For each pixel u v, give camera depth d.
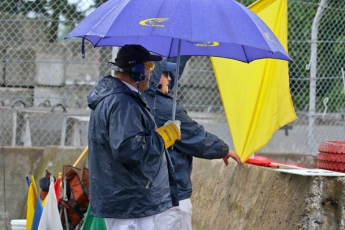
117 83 7.75
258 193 10.14
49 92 17.27
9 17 16.02
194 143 9.43
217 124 16.66
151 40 9.87
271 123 10.12
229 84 10.64
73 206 11.41
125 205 7.58
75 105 17.50
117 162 7.55
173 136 8.12
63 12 16.20
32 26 16.39
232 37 7.16
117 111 7.43
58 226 10.55
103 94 7.71
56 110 16.66
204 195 12.39
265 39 7.46
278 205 9.38
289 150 17.42
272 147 17.38
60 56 17.06
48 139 15.76
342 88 17.44
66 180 11.63
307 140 17.45
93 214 7.76
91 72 17.44
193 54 9.76
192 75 17.47
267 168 10.23
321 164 10.05
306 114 16.11
